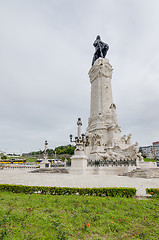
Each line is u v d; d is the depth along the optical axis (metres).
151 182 10.88
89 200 6.08
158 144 125.94
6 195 7.14
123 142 25.09
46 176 15.30
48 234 3.78
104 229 4.12
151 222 4.54
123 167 17.56
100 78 30.55
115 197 6.72
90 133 27.02
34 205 5.69
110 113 27.91
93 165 19.44
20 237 3.62
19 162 54.56
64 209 5.44
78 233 3.91
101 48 37.19
